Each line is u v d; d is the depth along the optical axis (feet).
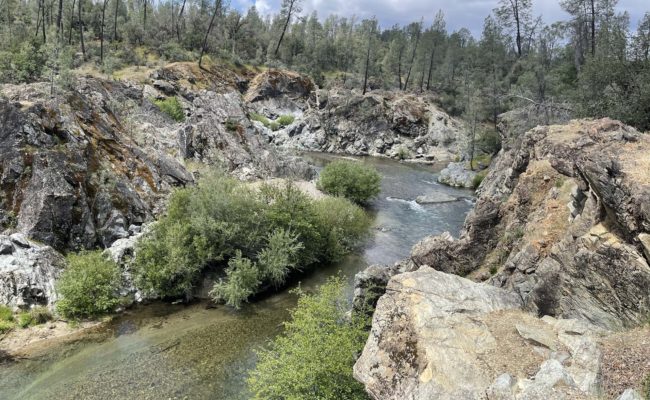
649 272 42.09
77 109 119.96
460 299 50.06
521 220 76.02
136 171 121.08
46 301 80.18
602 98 120.88
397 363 43.86
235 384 63.87
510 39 306.35
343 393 52.42
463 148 274.36
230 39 412.98
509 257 69.41
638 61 121.29
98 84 180.65
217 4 356.59
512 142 172.24
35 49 229.25
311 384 52.29
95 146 114.62
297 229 103.35
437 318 45.91
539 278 55.36
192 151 165.99
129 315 82.99
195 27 387.34
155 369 66.59
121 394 60.85
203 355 70.74
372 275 71.51
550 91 212.84
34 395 60.13
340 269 107.65
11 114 98.02
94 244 98.63
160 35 368.27
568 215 64.95
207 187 101.30
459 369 40.04
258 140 190.49
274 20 491.72
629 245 45.06
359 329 58.39
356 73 433.89
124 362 68.03
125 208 106.73
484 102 254.68
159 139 161.27
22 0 354.95
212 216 96.58
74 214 96.53
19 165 95.55
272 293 94.79
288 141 303.48
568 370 37.99
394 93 350.02
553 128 87.10
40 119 101.65
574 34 208.33
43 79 192.03
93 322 79.46
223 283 89.86
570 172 61.87
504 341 43.73
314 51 456.86
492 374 39.47
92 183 104.12
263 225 100.99
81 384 62.59
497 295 52.90
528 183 76.89
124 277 89.15
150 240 92.27
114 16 375.25
